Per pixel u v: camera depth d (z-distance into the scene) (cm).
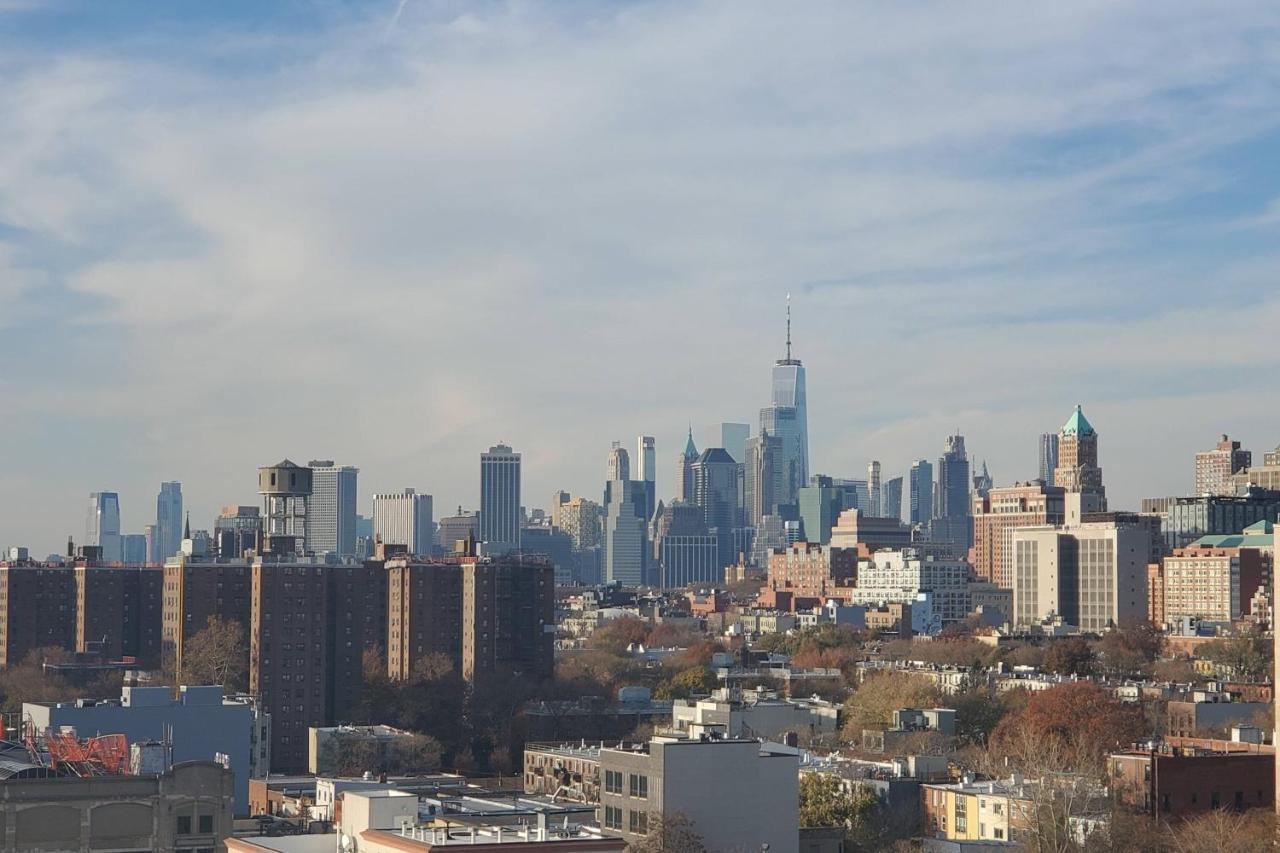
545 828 16462
